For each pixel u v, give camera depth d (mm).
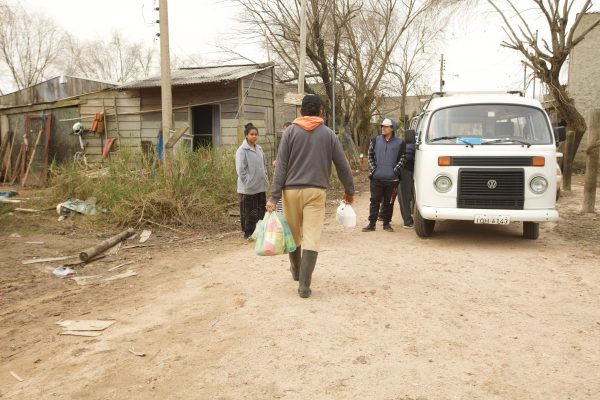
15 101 22359
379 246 7480
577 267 6207
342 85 24750
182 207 9359
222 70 16703
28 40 40906
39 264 6875
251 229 8250
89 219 9273
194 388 3371
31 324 4715
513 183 7109
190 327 4430
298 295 5148
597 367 3557
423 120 8555
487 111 7859
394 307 4773
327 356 3754
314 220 5000
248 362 3701
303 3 15180
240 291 5391
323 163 4930
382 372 3500
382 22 24094
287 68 25984
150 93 16094
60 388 3459
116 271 6516
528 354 3773
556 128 7812
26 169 17891
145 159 10523
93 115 16859
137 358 3861
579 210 10703
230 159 11133
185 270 6414
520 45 16531
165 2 10312
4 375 3725
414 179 8539
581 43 24188
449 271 6043
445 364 3613
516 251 7082
